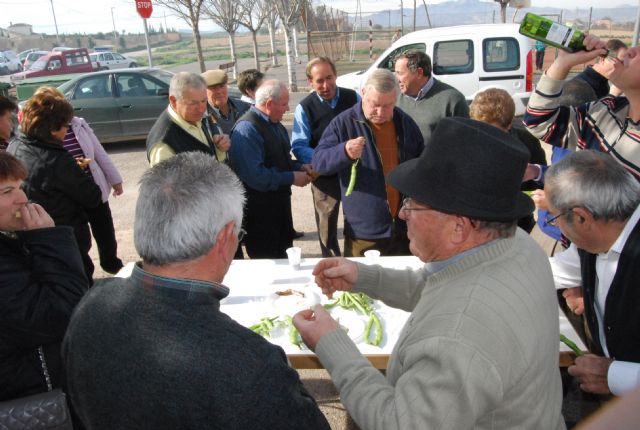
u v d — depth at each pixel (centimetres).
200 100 293
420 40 783
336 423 256
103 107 860
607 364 160
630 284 151
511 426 104
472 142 108
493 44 751
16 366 157
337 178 372
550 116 235
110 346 99
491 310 101
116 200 622
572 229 157
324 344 127
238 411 93
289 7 1284
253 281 244
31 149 286
